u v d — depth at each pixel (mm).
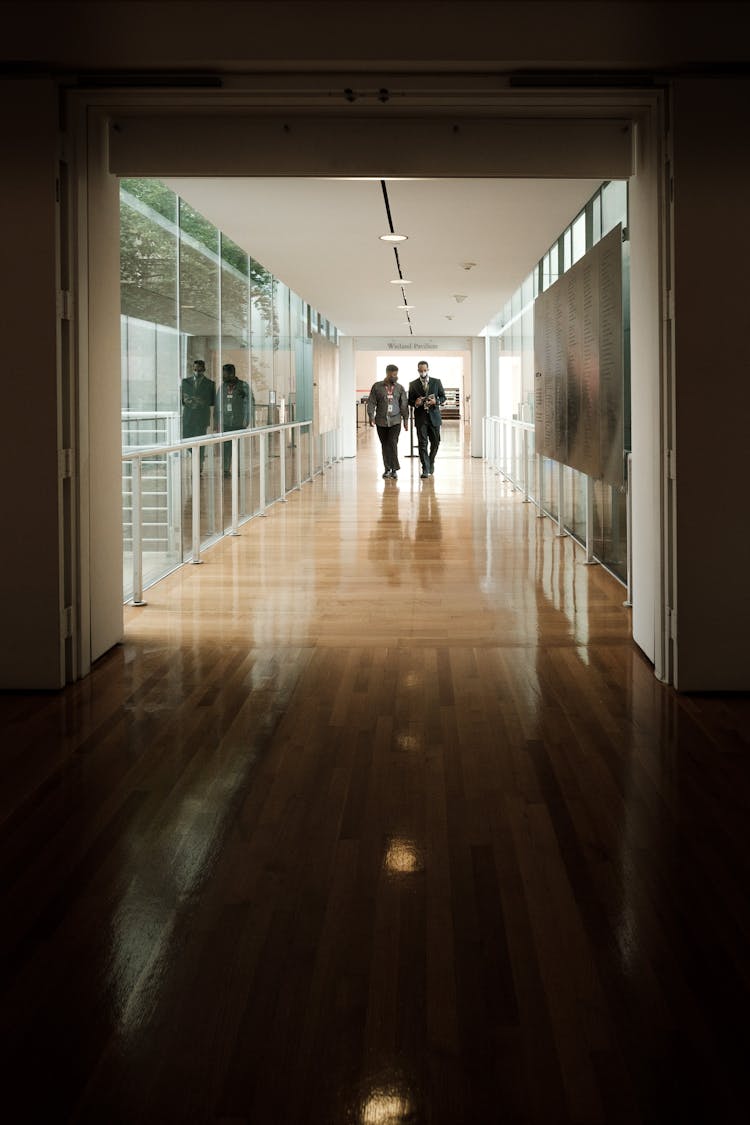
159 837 3365
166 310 8547
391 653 5859
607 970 2535
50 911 2861
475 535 10586
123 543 7113
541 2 3961
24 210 4910
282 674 5426
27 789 3803
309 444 17188
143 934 2730
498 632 6363
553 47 4543
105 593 5824
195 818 3523
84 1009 2375
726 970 2533
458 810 3582
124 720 4645
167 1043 2242
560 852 3232
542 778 3891
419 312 17094
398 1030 2285
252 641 6156
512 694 5035
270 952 2635
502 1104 2031
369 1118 1989
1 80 4855
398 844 3303
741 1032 2271
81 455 5246
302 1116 1998
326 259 10875
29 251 4926
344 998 2416
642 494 5754
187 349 9258
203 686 5199
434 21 4199
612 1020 2318
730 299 4840
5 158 4891
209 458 9789
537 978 2500
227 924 2783
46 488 5035
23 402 4996
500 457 18047
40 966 2570
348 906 2885
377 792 3760
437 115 5504
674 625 5066
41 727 4551
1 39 4508
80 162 5168
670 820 3482
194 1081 2109
